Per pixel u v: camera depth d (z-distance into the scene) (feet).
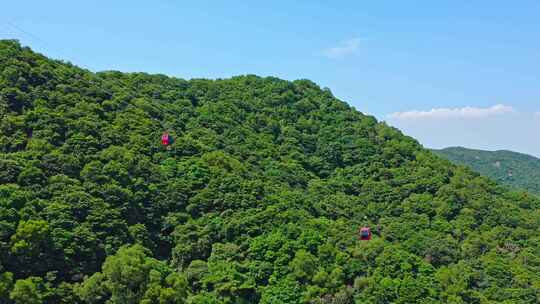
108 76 465.06
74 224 284.61
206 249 319.06
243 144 447.83
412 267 339.77
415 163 484.74
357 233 371.76
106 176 318.45
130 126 377.50
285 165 438.40
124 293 264.31
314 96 571.69
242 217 335.06
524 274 362.53
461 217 421.59
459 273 349.82
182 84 513.86
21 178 290.15
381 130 531.50
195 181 355.36
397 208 425.28
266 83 569.64
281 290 298.97
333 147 487.61
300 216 353.72
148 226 322.34
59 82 372.58
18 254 258.57
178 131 411.13
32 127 327.67
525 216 443.32
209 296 287.89
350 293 312.50
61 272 269.85
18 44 379.55
